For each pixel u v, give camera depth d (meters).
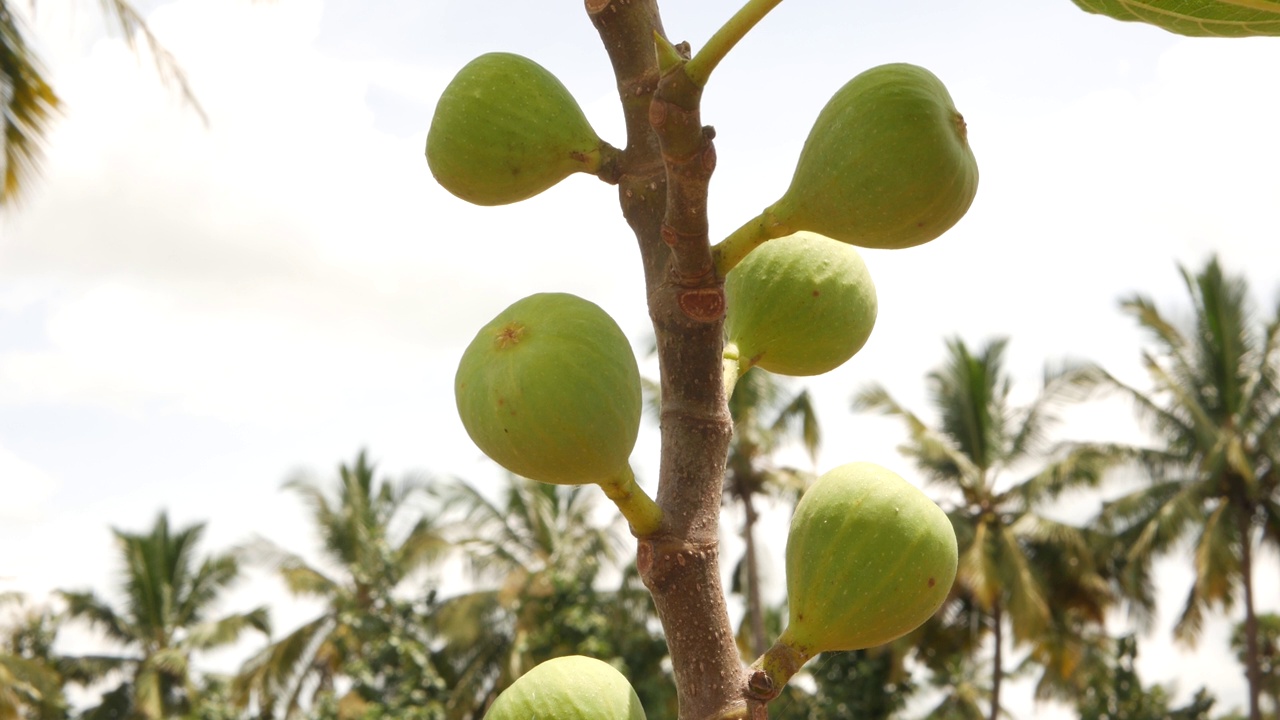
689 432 1.73
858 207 1.70
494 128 1.95
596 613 28.48
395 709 28.59
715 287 1.68
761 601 29.23
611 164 1.90
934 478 30.81
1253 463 29.14
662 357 1.74
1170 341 29.59
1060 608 31.03
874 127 1.68
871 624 1.73
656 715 25.97
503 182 1.98
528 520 32.78
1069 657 30.75
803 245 2.25
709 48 1.50
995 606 30.97
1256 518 29.55
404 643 30.00
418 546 33.34
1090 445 29.70
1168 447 29.64
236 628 40.00
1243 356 28.95
